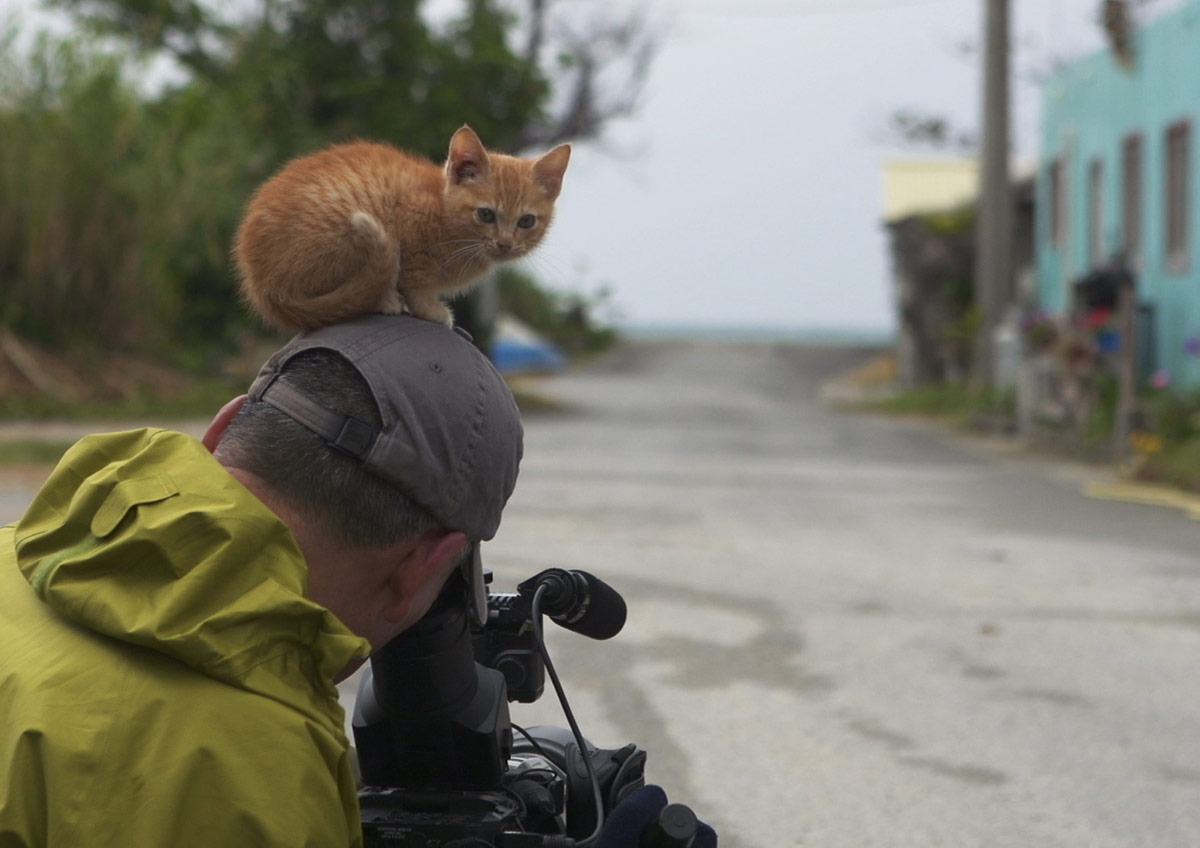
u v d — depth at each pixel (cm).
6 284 1755
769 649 579
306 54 2267
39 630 143
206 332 2098
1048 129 2197
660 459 1429
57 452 1177
